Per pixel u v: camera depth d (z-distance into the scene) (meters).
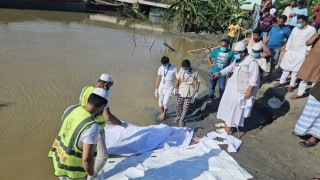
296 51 7.87
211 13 21.42
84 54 12.87
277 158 6.22
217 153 6.06
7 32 15.42
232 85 6.64
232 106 6.66
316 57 6.92
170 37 19.16
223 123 7.55
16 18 19.41
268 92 8.52
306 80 7.14
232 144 6.51
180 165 5.60
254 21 11.75
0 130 6.67
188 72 7.09
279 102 7.90
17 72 9.99
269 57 8.55
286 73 8.27
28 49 12.73
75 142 3.73
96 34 17.30
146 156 5.86
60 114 7.58
